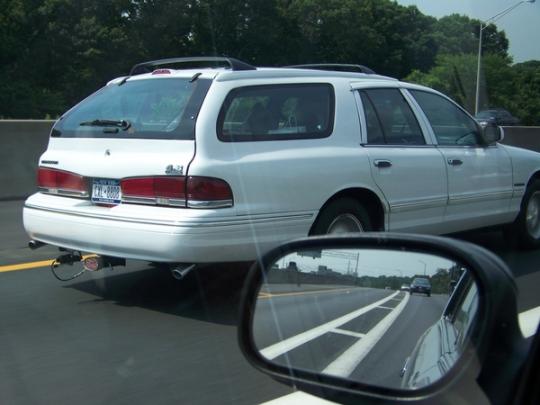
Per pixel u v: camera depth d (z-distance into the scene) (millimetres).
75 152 5656
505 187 7254
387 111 6246
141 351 4516
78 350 4527
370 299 2896
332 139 5691
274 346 2891
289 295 3006
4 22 53062
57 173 5723
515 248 7805
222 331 4914
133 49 56594
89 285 6141
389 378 2555
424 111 6598
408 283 2770
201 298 5699
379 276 2875
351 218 5832
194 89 5234
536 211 7797
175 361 4340
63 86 54188
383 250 2887
